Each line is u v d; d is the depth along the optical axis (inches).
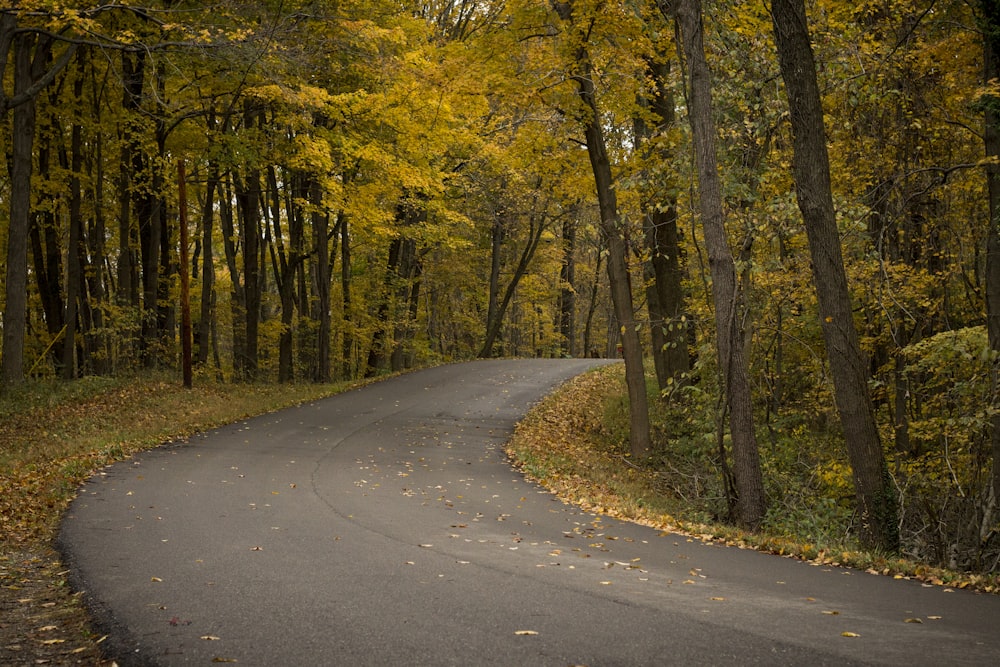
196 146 962.1
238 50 739.4
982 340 487.5
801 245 636.1
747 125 518.0
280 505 406.3
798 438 663.1
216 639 201.3
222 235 1539.1
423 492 470.3
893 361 633.6
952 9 487.8
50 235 1051.9
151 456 550.3
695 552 337.7
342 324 1373.0
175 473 490.6
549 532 372.8
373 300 1380.4
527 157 687.1
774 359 695.1
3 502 384.2
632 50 610.5
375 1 912.9
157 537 328.2
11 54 906.7
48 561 290.5
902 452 567.5
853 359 406.9
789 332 666.2
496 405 917.2
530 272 1926.7
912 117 549.0
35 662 186.1
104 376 901.8
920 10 514.6
